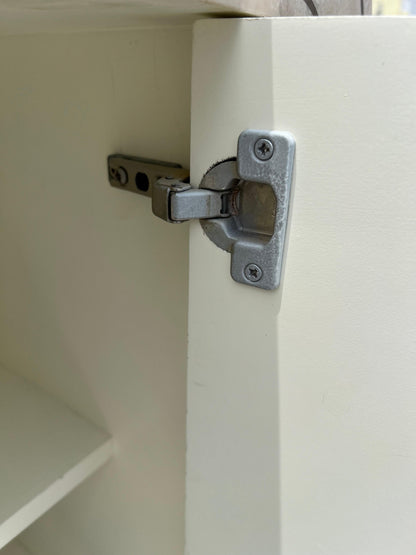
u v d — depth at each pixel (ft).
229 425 1.37
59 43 1.69
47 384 2.46
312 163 1.05
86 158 1.79
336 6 1.68
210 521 1.51
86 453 2.15
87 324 2.10
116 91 1.60
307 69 1.00
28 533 2.93
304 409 1.23
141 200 1.69
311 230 1.09
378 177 1.00
